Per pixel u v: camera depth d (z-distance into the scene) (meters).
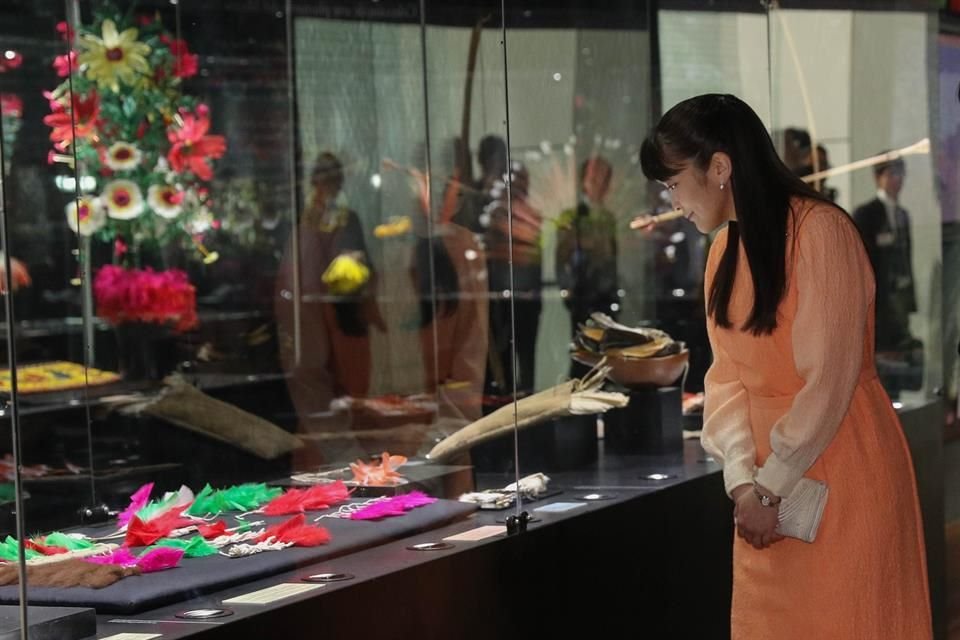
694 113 2.22
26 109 2.25
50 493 2.18
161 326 3.03
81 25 3.18
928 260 4.00
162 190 3.30
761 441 2.22
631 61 3.71
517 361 2.64
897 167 3.95
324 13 3.41
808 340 2.10
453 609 2.16
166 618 1.77
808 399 2.09
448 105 3.00
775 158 2.22
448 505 2.47
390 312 3.00
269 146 3.48
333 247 3.27
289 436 2.70
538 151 3.71
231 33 3.46
